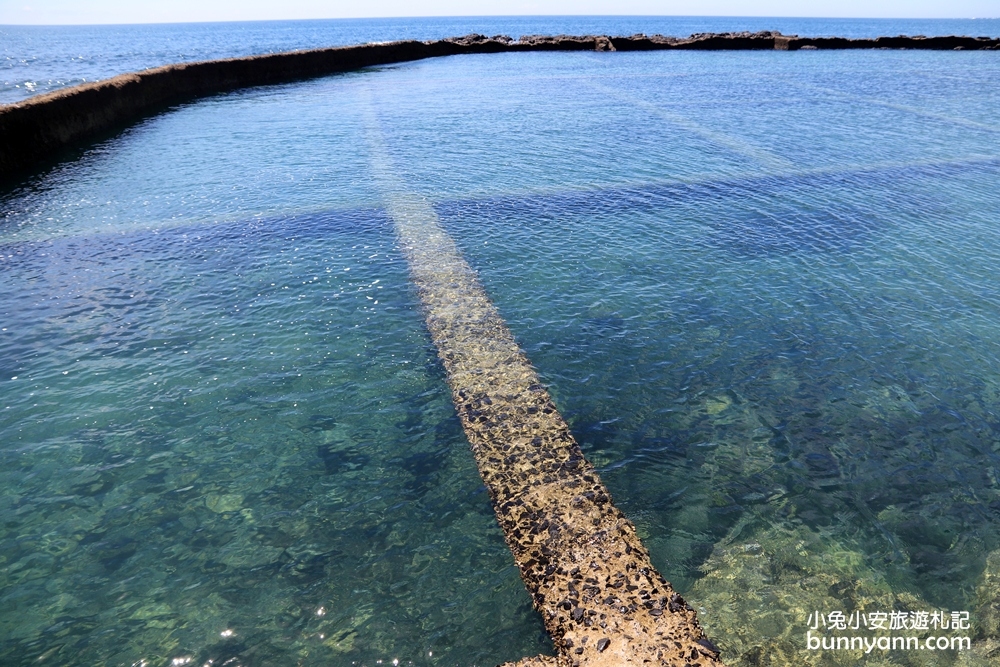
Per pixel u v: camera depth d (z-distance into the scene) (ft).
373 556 14.89
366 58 124.88
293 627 13.16
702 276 29.71
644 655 12.16
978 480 17.28
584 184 44.39
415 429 19.36
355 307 26.89
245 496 16.81
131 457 18.26
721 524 15.81
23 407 20.47
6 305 27.20
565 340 24.18
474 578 14.28
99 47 293.02
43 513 16.28
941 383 21.56
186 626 13.23
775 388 21.33
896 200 40.81
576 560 14.52
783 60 127.13
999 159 51.29
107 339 24.57
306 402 20.68
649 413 20.07
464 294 27.81
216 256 32.37
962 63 119.65
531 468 17.47
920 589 14.02
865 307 26.68
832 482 17.21
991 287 28.45
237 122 69.15
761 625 13.12
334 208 39.37
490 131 62.95
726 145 56.29
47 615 13.52
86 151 56.03
